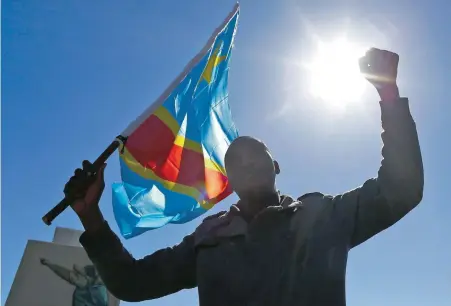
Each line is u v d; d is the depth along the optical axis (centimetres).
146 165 204
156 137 207
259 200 126
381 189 113
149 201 204
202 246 124
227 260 118
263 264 113
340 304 107
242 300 111
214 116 229
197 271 122
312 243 114
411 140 111
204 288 118
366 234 117
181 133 214
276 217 118
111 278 130
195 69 228
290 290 108
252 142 130
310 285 108
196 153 215
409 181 109
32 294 821
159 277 132
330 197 124
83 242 130
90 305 819
